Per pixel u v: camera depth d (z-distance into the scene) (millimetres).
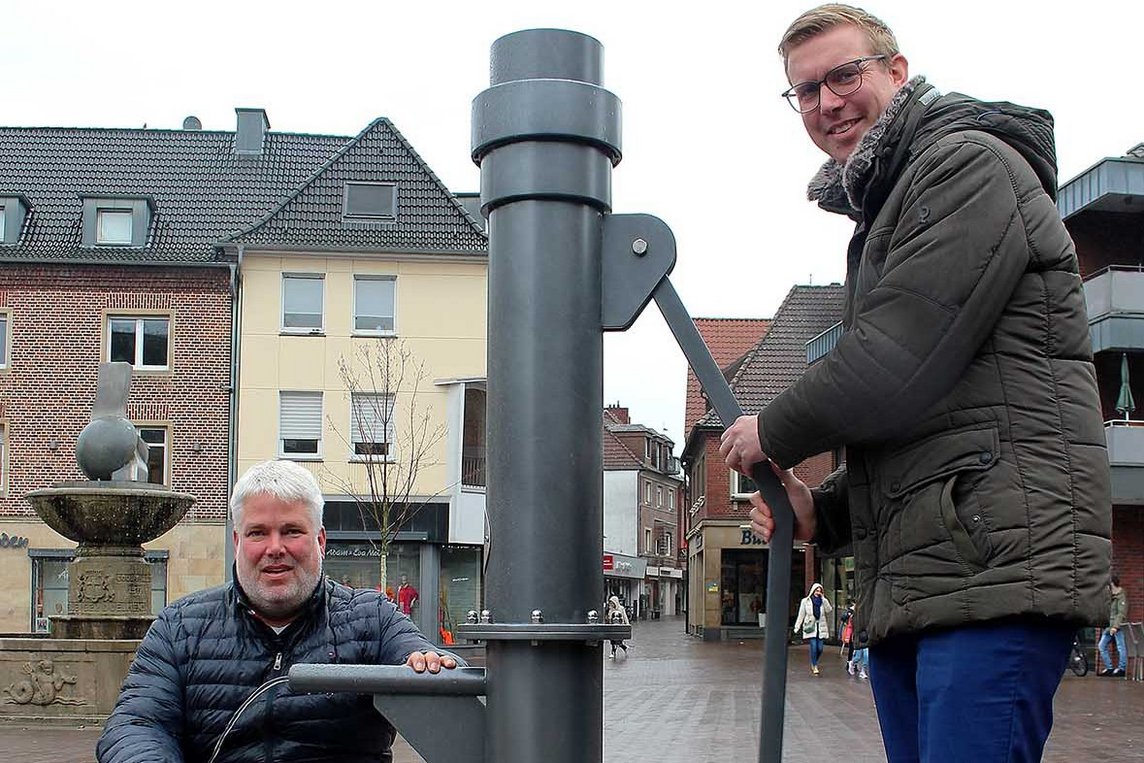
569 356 2326
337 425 33344
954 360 2227
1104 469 2270
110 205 33750
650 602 97375
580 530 2305
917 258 2244
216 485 32438
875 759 11961
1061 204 28922
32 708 13648
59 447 32000
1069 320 2299
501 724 2279
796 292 46375
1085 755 12227
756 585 46594
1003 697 2191
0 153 36000
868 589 2436
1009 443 2236
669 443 103562
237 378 32812
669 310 2383
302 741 3553
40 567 31891
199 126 40094
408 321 33781
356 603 3734
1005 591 2172
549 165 2340
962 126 2365
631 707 17828
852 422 2266
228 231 34656
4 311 32281
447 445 33594
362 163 35312
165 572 31938
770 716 2318
